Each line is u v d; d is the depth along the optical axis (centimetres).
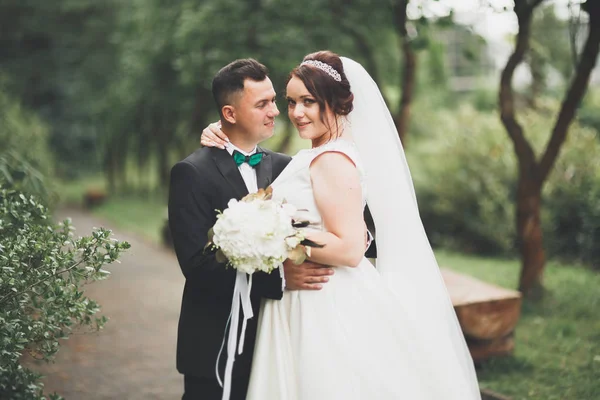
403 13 614
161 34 1127
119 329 570
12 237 293
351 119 268
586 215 771
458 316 415
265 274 243
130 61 1294
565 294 598
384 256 274
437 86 1204
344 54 920
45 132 1028
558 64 795
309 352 241
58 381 429
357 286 251
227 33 858
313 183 245
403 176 274
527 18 553
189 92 1206
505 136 950
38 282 269
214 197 254
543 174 583
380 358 244
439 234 995
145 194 1934
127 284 782
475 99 1394
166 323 595
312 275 246
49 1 2028
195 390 261
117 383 429
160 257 995
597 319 526
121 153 1953
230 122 260
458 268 807
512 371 418
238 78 253
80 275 276
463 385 256
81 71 2002
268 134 261
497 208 931
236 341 255
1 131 652
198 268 245
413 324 256
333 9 814
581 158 827
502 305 426
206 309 259
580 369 411
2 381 274
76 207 1803
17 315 271
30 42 2106
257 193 235
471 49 769
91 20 1977
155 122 1539
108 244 278
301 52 817
